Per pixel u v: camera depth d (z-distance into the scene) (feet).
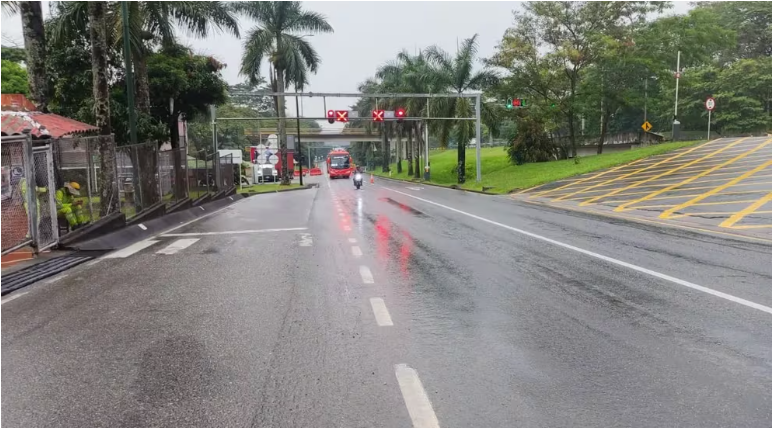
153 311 18.30
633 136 146.61
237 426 10.50
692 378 12.59
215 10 68.18
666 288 21.35
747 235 35.65
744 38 175.73
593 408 11.16
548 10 120.37
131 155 44.80
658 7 118.73
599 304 19.01
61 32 63.21
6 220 27.27
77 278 23.86
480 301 19.44
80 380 12.65
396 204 68.59
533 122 137.90
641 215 48.60
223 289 21.45
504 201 70.64
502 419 10.70
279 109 130.41
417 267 25.86
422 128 183.11
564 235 37.11
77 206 35.68
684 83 134.92
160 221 46.03
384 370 13.11
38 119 46.06
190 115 89.45
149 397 11.75
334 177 224.53
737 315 17.54
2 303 19.58
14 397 11.78
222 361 13.73
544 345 14.80
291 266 26.25
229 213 58.75
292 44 119.14
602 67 125.80
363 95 97.60
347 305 18.89
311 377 12.72
